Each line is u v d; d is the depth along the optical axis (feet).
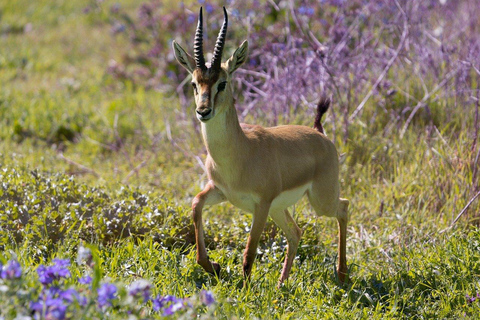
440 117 43.32
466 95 42.65
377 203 36.14
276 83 43.29
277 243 31.04
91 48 78.79
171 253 27.58
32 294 17.29
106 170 44.50
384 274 29.09
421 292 27.09
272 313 23.77
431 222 33.99
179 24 61.00
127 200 31.91
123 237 30.17
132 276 25.03
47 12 96.12
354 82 43.86
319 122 31.58
